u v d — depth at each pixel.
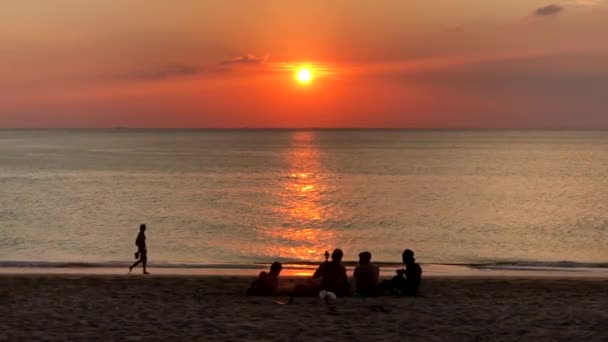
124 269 23.89
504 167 104.25
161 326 13.06
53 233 36.94
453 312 14.64
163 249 32.19
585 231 39.19
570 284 19.30
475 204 53.62
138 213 46.50
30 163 113.81
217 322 13.43
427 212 48.16
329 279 16.62
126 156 144.62
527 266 26.05
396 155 152.38
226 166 107.62
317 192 63.59
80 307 15.06
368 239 35.84
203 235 36.91
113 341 11.85
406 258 17.12
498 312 14.70
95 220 42.62
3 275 20.30
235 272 22.95
